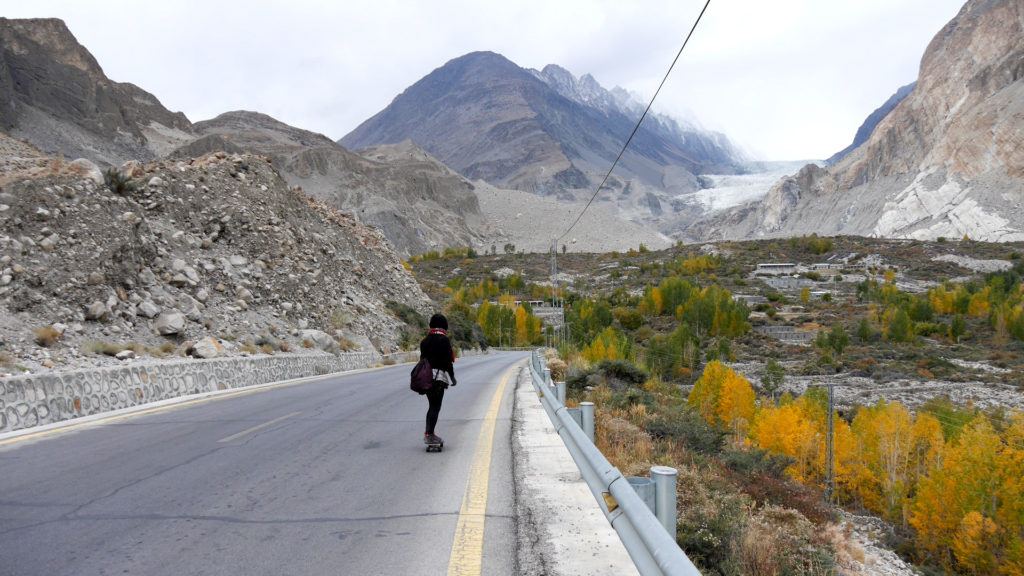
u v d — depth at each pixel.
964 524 31.36
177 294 20.28
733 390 50.94
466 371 25.45
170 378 13.27
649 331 118.62
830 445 36.38
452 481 5.86
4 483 5.70
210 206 26.97
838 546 8.34
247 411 10.94
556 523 4.59
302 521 4.57
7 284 14.85
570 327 106.44
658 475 3.63
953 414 49.12
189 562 3.69
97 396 10.88
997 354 91.88
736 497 7.96
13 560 3.70
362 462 6.70
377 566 3.67
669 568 2.56
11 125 197.75
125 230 19.16
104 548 3.94
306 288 28.08
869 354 95.75
